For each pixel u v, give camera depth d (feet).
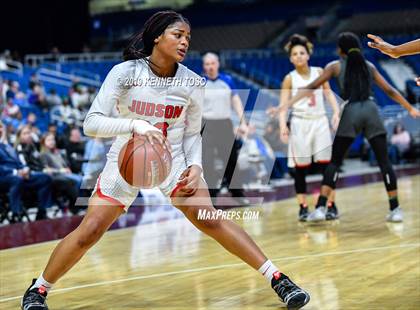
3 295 13.17
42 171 26.30
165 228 22.30
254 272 14.43
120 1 73.26
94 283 13.92
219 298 12.28
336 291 12.42
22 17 60.23
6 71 43.16
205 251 17.44
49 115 38.37
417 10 70.38
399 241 17.90
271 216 24.00
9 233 22.47
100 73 51.34
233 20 76.18
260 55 65.36
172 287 13.33
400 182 35.27
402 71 63.05
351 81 20.44
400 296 11.86
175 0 74.69
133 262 16.22
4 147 25.38
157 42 10.81
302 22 73.97
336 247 17.31
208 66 24.36
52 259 11.08
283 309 11.31
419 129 50.80
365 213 24.07
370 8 72.59
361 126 20.92
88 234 10.93
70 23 63.82
